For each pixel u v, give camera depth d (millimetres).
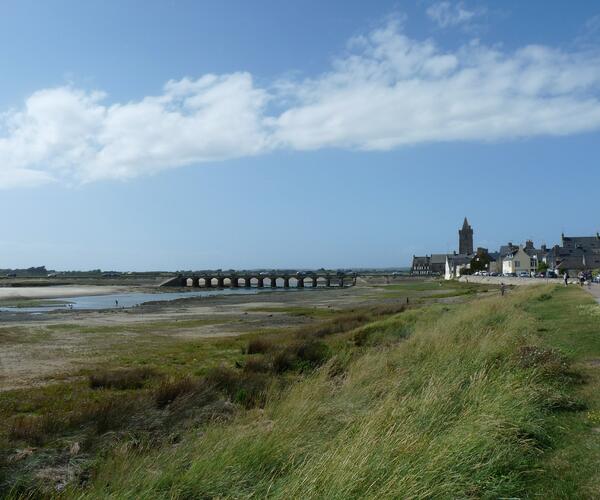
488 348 12070
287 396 10422
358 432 6984
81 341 29047
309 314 47625
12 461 7668
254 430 7504
